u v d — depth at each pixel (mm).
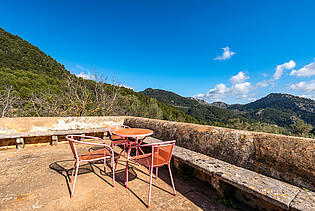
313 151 1566
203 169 1968
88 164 2945
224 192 1876
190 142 2859
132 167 2883
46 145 4098
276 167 1767
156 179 2451
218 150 2381
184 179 2451
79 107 7488
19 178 2320
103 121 5168
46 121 4281
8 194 1896
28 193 1930
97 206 1724
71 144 1939
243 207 1818
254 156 1993
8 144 3709
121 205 1756
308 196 1350
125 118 5488
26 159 3102
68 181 2271
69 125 4566
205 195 2055
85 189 2070
